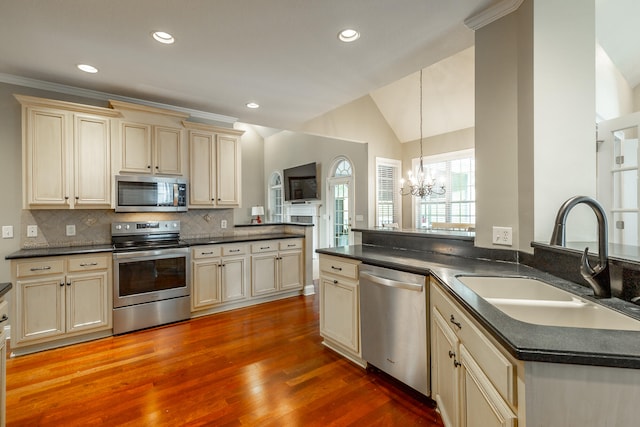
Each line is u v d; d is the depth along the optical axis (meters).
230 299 3.68
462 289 1.35
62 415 1.82
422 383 1.88
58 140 2.85
